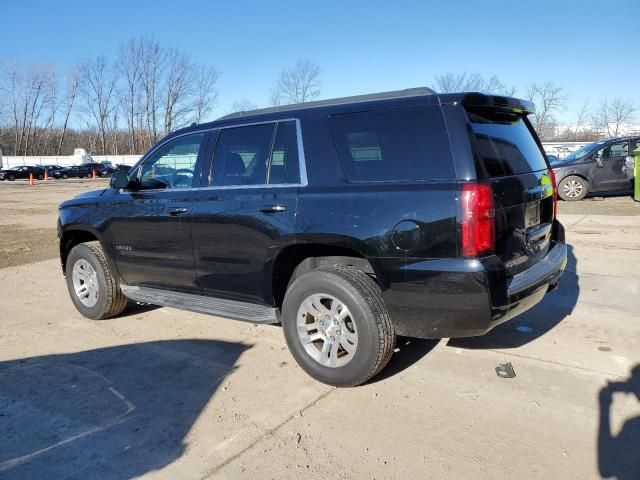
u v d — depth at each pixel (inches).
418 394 143.1
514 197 139.5
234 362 169.9
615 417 128.0
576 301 217.8
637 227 388.5
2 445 125.8
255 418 134.2
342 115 148.9
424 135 134.9
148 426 132.2
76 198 225.6
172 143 189.9
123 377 161.5
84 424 134.3
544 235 163.8
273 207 153.7
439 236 128.1
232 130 172.7
